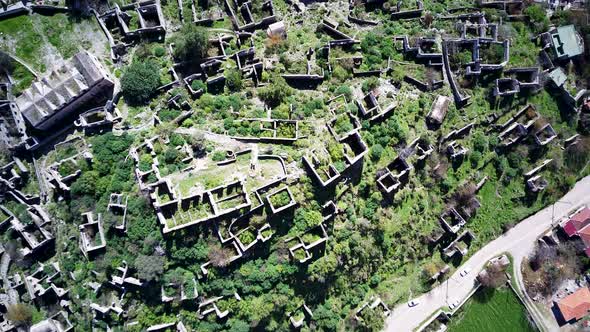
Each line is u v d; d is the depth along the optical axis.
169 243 67.88
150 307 70.00
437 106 79.00
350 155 72.75
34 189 74.50
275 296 72.06
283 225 70.94
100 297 70.19
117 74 76.81
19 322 72.31
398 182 76.00
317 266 73.00
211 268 69.25
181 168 69.38
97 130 73.81
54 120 73.94
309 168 70.56
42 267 73.00
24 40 76.50
